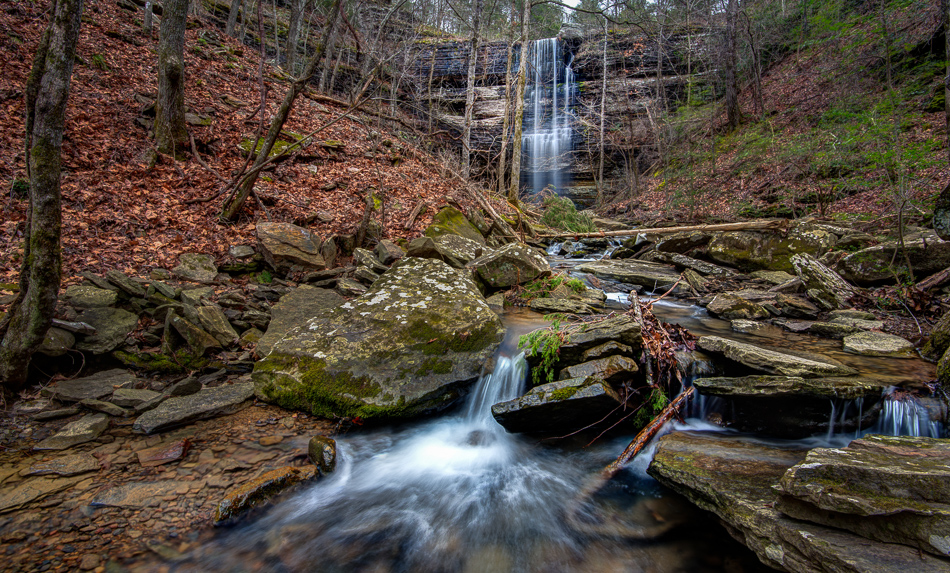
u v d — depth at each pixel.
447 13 23.97
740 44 19.25
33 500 2.82
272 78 13.62
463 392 4.43
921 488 1.97
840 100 10.92
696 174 15.39
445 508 3.19
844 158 9.15
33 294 3.49
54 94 3.27
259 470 3.31
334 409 4.06
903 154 6.80
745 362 3.95
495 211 11.51
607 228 14.71
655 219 14.78
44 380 4.01
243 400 4.20
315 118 12.02
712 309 6.67
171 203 6.79
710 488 2.83
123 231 5.88
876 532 2.02
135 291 4.79
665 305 7.29
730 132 17.75
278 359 4.35
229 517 2.79
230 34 16.14
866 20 9.06
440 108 23.05
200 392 4.19
